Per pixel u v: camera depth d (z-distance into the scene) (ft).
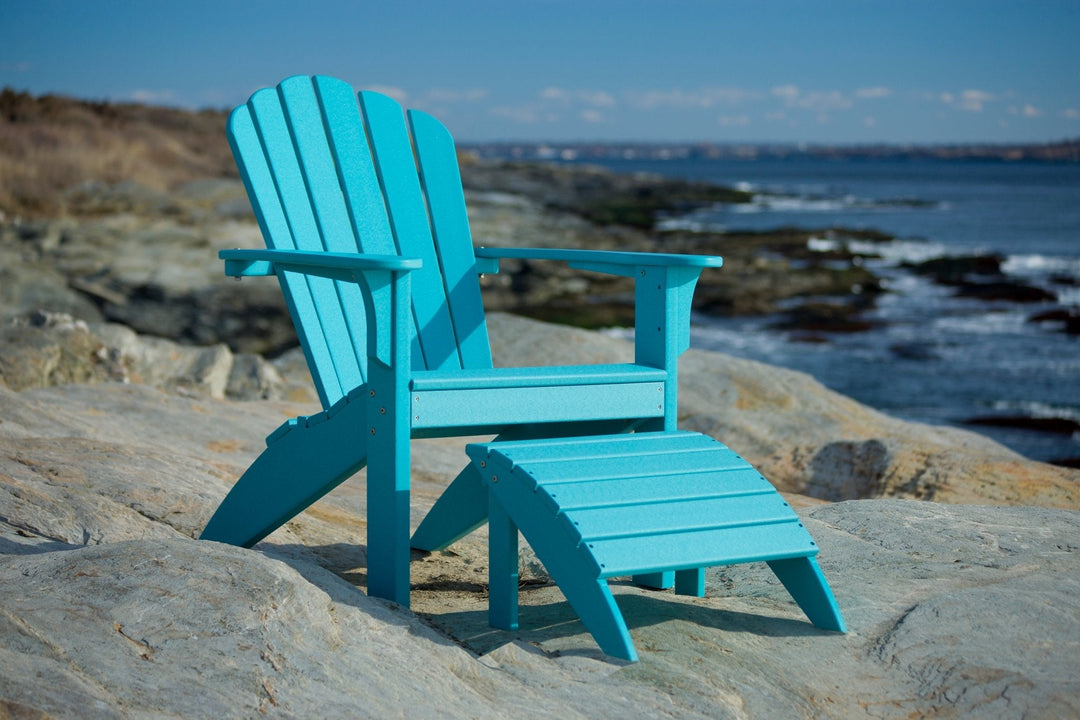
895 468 16.03
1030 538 9.91
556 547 7.22
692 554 7.12
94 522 9.66
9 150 94.94
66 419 14.46
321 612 6.97
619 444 8.17
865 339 55.21
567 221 108.37
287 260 8.19
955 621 7.68
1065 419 38.09
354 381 9.97
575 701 6.48
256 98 10.02
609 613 7.00
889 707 6.65
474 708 6.27
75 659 5.93
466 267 10.98
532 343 25.12
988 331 57.36
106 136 111.45
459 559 10.83
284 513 8.93
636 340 9.30
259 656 6.26
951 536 9.94
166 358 26.03
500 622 7.94
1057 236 128.36
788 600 8.59
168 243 68.90
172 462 12.11
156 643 6.24
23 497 9.81
